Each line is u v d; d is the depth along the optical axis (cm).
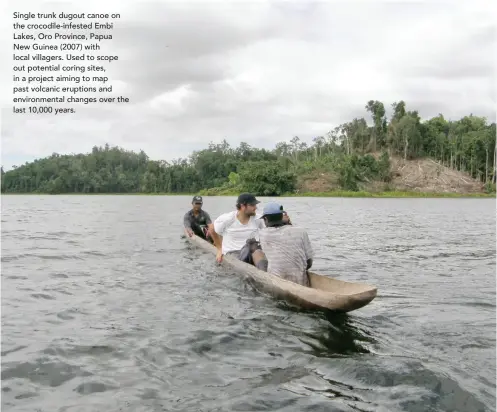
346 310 493
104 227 1617
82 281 675
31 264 823
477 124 11456
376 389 327
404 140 10525
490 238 1296
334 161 8869
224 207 3372
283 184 7862
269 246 595
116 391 326
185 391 326
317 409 301
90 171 11819
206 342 420
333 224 1830
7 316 497
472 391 320
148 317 496
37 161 11675
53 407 305
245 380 343
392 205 4259
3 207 3466
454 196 8400
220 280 680
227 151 12062
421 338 431
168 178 10956
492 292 617
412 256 938
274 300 569
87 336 434
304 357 386
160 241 1173
